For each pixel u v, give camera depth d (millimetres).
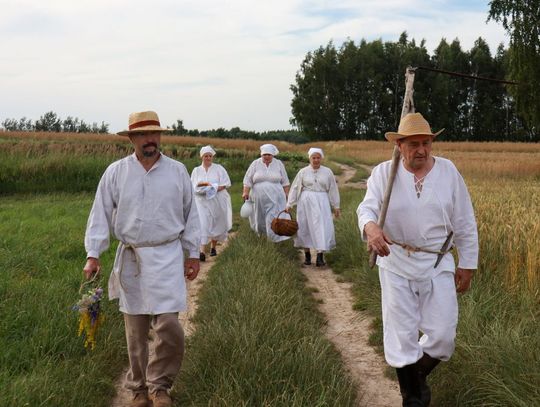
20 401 4012
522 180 25562
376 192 4262
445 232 4117
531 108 32594
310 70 104688
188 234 4535
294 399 3973
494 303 5707
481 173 28844
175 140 51031
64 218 12953
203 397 4309
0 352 4902
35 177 21172
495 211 9273
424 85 99750
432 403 4375
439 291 4066
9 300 6027
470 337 4906
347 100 104188
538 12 31391
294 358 4633
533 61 31641
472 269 4246
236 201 18703
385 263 4211
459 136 101188
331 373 4508
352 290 7863
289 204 9836
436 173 4113
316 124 104062
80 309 4312
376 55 103812
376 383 4941
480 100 100188
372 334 5965
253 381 4262
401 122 4074
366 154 47938
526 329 5016
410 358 4016
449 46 101250
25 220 12445
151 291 4266
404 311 4066
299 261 9984
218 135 97938
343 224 11805
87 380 4590
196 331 5598
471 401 4188
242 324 5199
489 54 100562
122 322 5926
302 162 37594
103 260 8648
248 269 7402
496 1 31547
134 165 4344
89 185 21438
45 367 4625
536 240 6605
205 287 7641
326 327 6410
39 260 8047
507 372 4219
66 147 24641
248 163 30797
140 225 4289
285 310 5988
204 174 10312
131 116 4324
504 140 99500
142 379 4488
